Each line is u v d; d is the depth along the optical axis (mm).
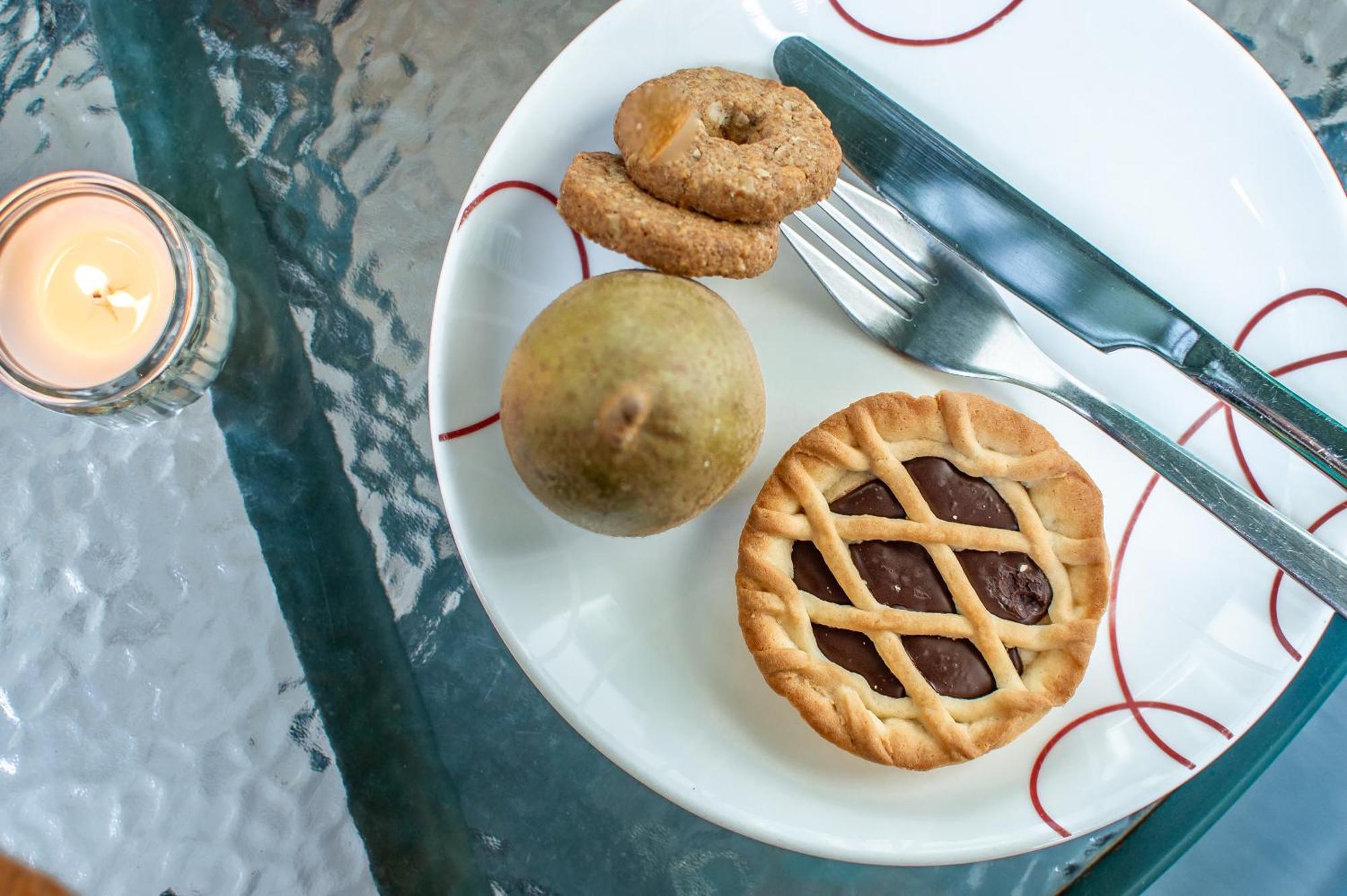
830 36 492
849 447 490
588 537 493
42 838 512
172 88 521
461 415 483
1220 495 484
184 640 518
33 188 493
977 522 489
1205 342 491
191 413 521
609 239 456
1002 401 505
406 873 516
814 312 503
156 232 509
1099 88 494
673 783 485
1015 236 499
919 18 490
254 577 520
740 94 472
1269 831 529
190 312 493
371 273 521
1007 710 482
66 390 491
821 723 482
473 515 484
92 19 520
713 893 518
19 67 521
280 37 520
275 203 522
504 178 480
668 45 484
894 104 493
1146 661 496
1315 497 493
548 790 519
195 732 517
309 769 518
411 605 519
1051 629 484
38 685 516
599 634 492
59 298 516
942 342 499
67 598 517
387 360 521
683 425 440
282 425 521
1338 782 527
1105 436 502
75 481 519
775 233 465
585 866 518
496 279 485
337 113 521
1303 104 523
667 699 493
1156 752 491
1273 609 492
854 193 496
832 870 520
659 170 456
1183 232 500
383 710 519
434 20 520
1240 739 515
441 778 519
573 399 440
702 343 445
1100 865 517
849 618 484
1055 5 489
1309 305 494
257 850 515
